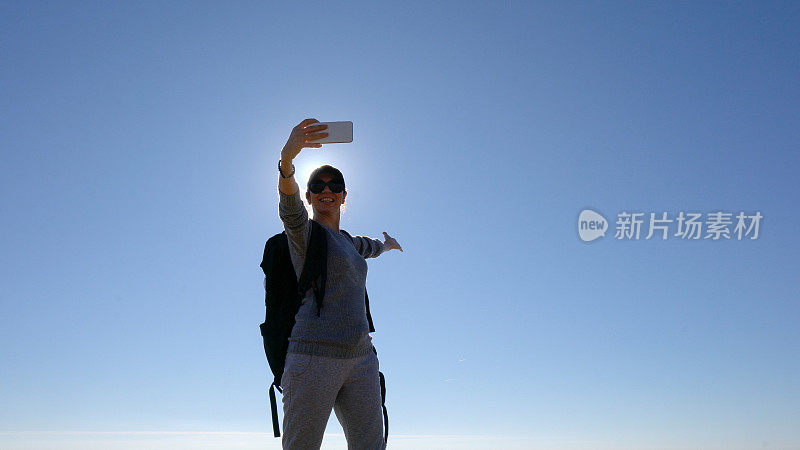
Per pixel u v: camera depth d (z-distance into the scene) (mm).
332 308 2936
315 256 2928
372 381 3064
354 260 3059
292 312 2967
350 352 2943
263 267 3072
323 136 2816
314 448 2859
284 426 2912
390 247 3836
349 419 3025
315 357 2869
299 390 2852
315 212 3285
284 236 3094
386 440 3191
